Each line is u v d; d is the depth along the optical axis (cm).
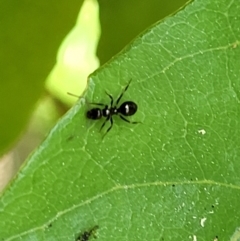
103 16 5
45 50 5
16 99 5
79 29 6
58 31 5
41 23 5
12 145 5
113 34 5
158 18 5
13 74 5
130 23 5
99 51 6
